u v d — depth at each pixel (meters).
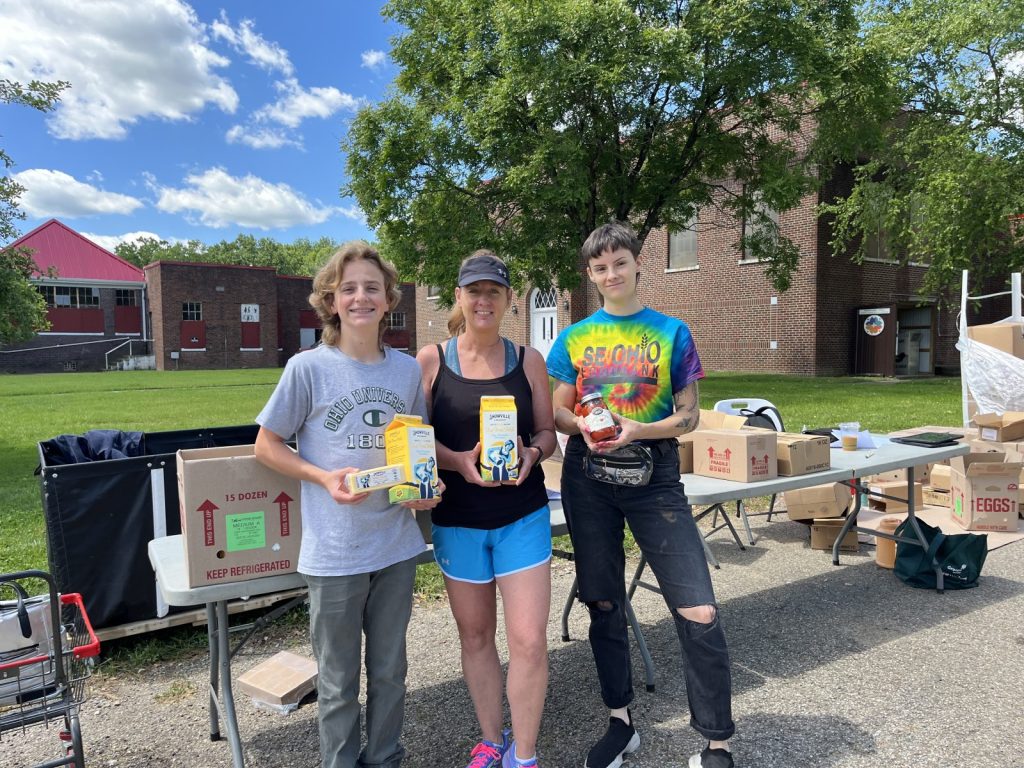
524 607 2.07
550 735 2.55
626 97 11.70
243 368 35.59
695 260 20.81
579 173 11.39
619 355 2.35
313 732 2.62
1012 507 4.96
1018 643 3.26
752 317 19.23
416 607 3.82
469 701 2.83
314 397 1.98
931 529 4.20
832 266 17.94
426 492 1.97
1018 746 2.41
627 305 2.40
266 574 2.16
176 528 3.27
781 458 3.42
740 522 5.53
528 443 2.23
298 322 39.53
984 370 6.88
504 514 2.13
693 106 12.12
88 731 2.64
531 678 2.05
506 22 11.09
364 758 2.13
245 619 3.62
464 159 12.84
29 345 34.16
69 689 2.05
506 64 11.53
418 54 13.72
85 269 36.06
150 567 3.22
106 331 36.53
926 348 19.48
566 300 22.09
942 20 14.58
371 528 1.98
